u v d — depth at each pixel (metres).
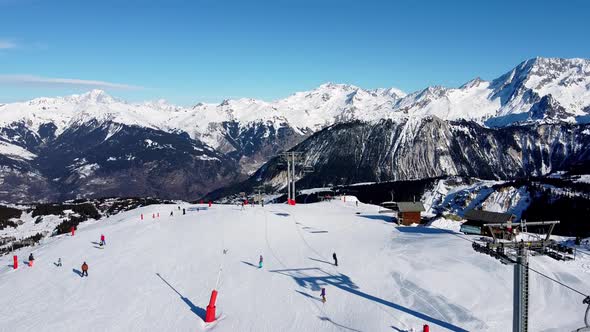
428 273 49.25
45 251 74.00
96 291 51.34
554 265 49.59
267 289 48.59
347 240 69.94
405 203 87.31
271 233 77.25
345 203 123.06
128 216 110.00
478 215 69.69
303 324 39.69
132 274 56.59
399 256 57.12
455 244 60.91
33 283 55.91
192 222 89.94
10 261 69.88
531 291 43.53
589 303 32.03
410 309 40.97
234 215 96.25
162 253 66.00
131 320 42.97
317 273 52.91
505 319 38.25
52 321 43.69
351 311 41.41
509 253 32.50
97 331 41.06
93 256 67.06
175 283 52.41
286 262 58.38
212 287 50.34
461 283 45.84
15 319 44.75
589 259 51.78
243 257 61.94
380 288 46.53
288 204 125.81
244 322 40.97
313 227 82.38
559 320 38.22
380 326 37.94
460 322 38.00
